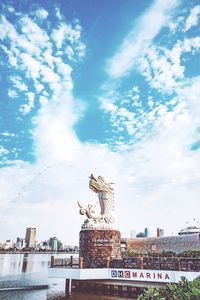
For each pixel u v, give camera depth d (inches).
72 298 1325.0
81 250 1523.1
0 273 3169.3
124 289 1280.8
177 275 1134.4
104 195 1614.2
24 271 3511.3
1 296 1558.8
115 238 1530.5
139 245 1977.1
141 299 378.3
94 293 1358.3
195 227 1942.7
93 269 1337.4
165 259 1224.8
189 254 1429.6
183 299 348.5
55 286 1999.3
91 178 1642.5
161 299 361.4
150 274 1202.0
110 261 1390.3
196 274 1099.3
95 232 1510.8
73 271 1358.3
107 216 1572.3
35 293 1657.2
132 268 1288.1
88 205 1587.1
